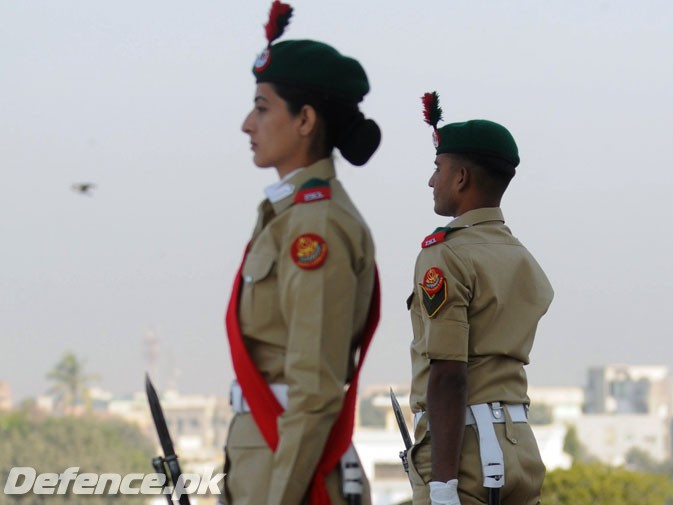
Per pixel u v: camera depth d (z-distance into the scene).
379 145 10.17
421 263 11.81
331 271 9.47
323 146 10.00
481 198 12.15
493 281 11.70
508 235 12.13
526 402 11.95
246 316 9.73
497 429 11.60
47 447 137.12
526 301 11.94
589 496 85.94
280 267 9.59
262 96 10.04
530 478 11.73
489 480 11.45
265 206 9.91
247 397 9.67
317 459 9.40
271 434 9.59
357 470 9.77
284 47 10.03
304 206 9.66
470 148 12.15
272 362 9.69
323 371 9.38
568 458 151.62
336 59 10.02
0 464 132.88
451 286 11.48
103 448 138.00
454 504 11.23
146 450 150.88
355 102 10.07
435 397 11.38
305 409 9.34
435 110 12.45
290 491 9.36
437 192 12.35
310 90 9.94
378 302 10.01
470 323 11.69
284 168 10.01
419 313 11.98
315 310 9.41
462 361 11.41
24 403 193.25
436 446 11.32
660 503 88.25
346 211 9.73
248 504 9.61
